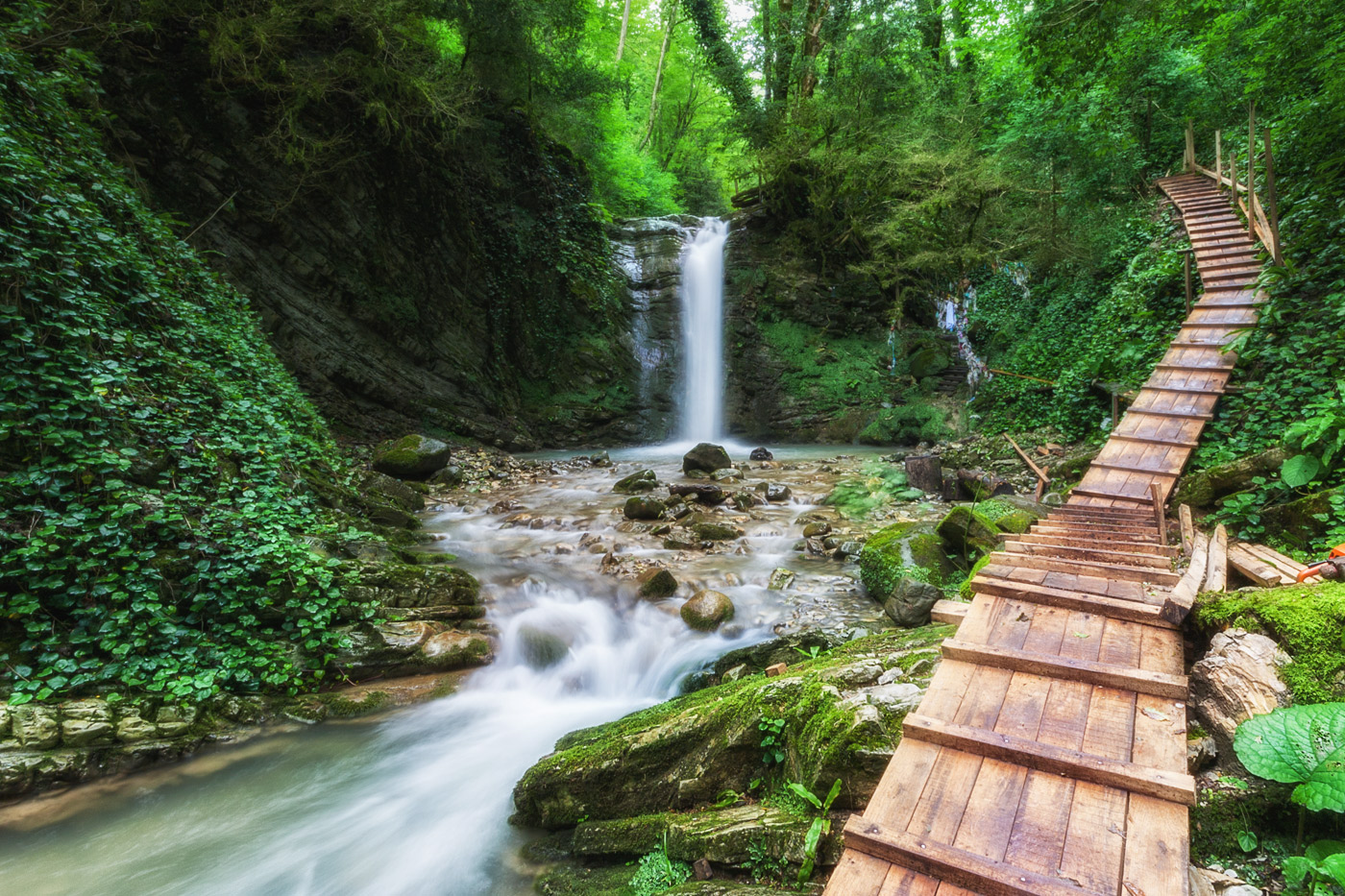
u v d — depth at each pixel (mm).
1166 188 12734
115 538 4770
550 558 7738
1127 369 10695
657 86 29734
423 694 5309
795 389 19312
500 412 15930
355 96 12047
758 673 4492
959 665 3135
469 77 14500
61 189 6172
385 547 6645
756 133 20516
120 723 4305
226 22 10133
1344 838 2232
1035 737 2562
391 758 4605
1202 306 8211
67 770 4035
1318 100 8914
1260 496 5000
